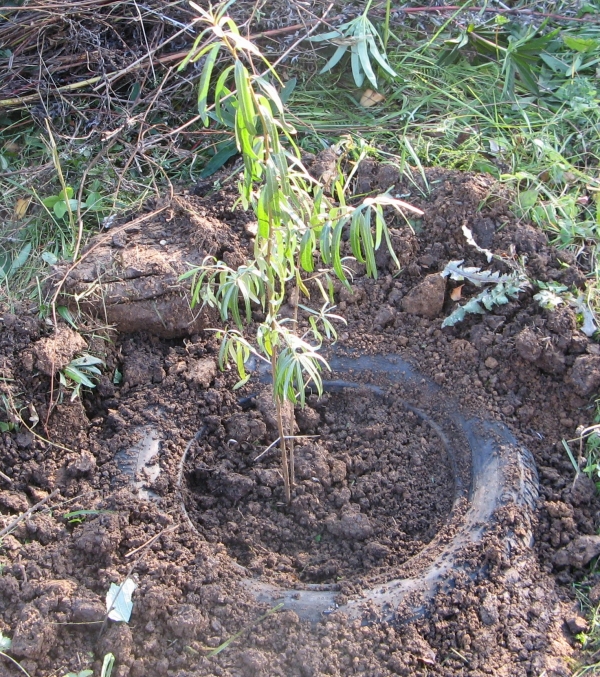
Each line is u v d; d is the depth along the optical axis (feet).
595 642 7.60
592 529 8.50
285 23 12.78
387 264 10.47
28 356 9.29
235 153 11.74
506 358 9.50
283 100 12.19
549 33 12.85
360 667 7.23
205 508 8.75
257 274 6.89
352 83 12.99
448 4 13.56
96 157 11.55
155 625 7.49
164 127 12.39
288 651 7.33
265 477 8.84
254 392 9.55
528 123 11.76
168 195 11.00
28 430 9.07
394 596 7.70
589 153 11.81
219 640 7.42
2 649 7.22
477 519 8.27
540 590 7.95
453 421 9.21
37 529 8.15
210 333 10.09
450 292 10.12
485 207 10.63
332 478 8.96
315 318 10.05
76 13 12.51
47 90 12.20
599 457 8.98
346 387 9.61
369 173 11.18
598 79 12.87
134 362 9.83
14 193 11.57
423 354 9.71
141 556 7.91
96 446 9.09
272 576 8.05
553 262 10.25
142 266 10.00
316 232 6.84
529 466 8.79
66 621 7.36
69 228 10.95
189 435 9.16
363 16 11.53
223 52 12.40
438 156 11.64
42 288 10.12
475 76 12.93
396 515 8.73
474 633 7.54
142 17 12.73
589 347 9.44
